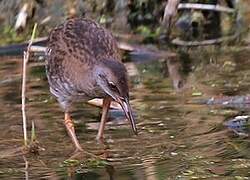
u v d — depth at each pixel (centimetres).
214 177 997
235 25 1755
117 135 1185
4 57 1662
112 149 1128
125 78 1142
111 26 1798
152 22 1791
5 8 1831
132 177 1009
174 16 1734
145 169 1039
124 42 1728
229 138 1141
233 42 1689
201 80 1440
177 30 1759
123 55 1641
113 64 1162
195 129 1187
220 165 1040
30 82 1460
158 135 1172
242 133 1159
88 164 1072
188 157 1076
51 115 1279
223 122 1209
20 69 1556
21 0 1819
